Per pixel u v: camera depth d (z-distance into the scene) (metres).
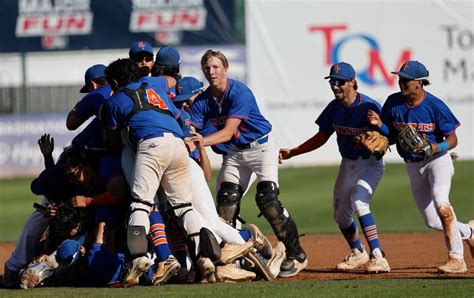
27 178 78.44
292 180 69.44
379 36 75.44
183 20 77.50
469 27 75.06
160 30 77.94
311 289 24.42
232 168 30.42
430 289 23.97
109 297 23.55
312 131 75.56
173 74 29.66
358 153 29.86
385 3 75.31
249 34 76.12
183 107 29.56
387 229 46.00
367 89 75.50
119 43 78.69
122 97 26.09
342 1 75.44
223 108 29.22
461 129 75.06
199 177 28.03
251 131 29.58
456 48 75.19
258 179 29.95
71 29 79.19
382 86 75.44
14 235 49.03
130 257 25.62
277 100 75.75
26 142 78.81
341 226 31.11
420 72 28.12
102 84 29.75
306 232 45.34
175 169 26.34
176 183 26.52
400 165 74.81
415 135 28.06
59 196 27.97
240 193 30.48
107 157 27.11
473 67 75.06
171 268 26.20
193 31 77.25
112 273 26.83
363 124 29.66
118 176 26.66
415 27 75.31
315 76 75.62
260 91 75.94
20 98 79.12
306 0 75.69
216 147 30.58
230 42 76.44
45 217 27.56
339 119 30.00
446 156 29.05
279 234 29.44
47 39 79.38
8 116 78.94
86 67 79.12
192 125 29.75
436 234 42.81
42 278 26.03
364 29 75.50
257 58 76.06
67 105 79.06
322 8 75.62
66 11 79.25
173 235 28.08
